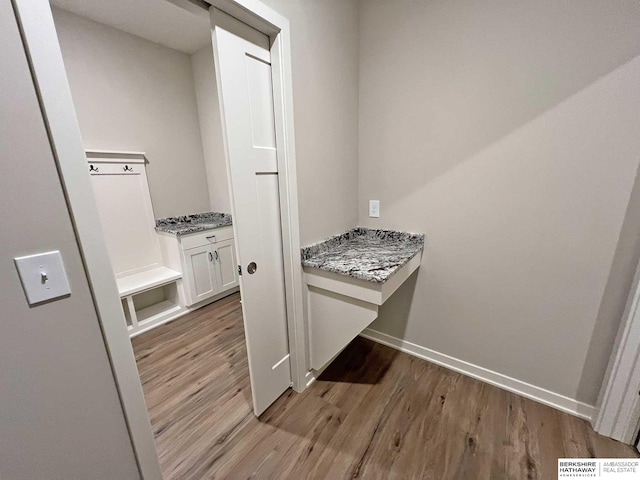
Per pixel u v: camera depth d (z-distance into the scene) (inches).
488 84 54.2
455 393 64.0
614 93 44.0
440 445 51.7
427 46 59.3
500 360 64.5
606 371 52.1
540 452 49.9
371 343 84.3
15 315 25.0
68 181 26.5
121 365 32.2
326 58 58.7
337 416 58.7
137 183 102.3
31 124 24.2
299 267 59.4
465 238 63.2
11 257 24.3
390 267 54.6
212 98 113.4
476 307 65.1
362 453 50.6
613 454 49.1
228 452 51.4
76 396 29.5
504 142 54.7
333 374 71.4
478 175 58.7
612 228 47.7
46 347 27.1
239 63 44.1
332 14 58.4
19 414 26.2
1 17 22.0
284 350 63.5
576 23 44.8
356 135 72.9
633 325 46.3
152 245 108.2
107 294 30.2
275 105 50.5
